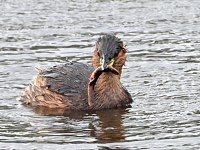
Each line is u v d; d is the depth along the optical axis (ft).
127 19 84.48
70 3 91.91
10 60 69.00
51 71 59.82
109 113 56.08
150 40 75.97
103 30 79.87
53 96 58.08
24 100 59.72
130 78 64.39
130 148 47.62
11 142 48.98
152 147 47.73
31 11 87.97
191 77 64.18
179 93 60.23
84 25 81.97
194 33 78.64
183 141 48.67
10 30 79.87
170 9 88.74
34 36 77.56
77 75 59.16
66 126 52.70
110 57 56.59
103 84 57.41
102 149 47.47
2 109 57.26
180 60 69.10
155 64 67.97
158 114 55.11
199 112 55.26
